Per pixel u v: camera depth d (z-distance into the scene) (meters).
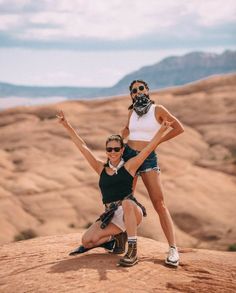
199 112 97.12
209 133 85.38
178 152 74.69
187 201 53.50
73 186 60.19
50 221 51.62
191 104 102.06
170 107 102.25
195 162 69.81
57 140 83.31
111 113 98.44
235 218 49.53
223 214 50.62
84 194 57.94
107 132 87.38
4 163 72.25
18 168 70.44
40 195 57.12
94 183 60.91
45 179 62.38
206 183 59.06
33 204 54.91
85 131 88.00
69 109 104.69
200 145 79.75
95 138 83.56
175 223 49.50
